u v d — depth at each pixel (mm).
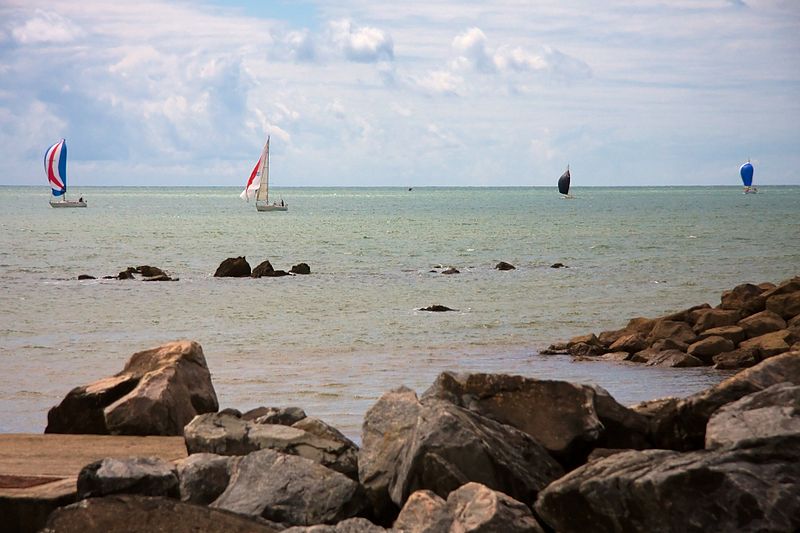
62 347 52219
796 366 18078
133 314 67500
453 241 156125
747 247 138000
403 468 16375
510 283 90000
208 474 17281
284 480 16750
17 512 16484
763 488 13578
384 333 58062
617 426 18375
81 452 21438
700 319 52531
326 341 54781
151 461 17203
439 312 68688
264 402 35969
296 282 91875
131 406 23969
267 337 56438
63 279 94500
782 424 14758
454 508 14656
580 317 65938
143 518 15375
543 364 47125
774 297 53562
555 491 14711
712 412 17266
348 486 16641
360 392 38219
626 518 14078
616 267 107062
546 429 17859
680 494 13773
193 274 101188
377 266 111000
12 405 35594
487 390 18547
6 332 58094
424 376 42844
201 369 26469
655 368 46156
